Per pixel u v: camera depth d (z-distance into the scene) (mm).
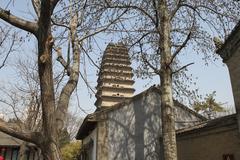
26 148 24766
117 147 16953
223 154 12578
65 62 5629
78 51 5891
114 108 17719
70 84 5168
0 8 4512
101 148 16562
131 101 18328
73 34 6090
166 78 14078
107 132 17000
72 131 34469
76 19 6395
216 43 13656
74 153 32750
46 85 4449
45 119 4340
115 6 12430
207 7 14695
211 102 24672
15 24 4559
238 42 11438
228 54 12078
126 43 15422
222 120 12672
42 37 4488
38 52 4543
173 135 13383
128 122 17766
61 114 4617
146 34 15391
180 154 15758
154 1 14953
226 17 14461
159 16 14969
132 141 17406
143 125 18016
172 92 14820
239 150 11672
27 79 22906
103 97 30109
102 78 30609
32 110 19969
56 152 4207
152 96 18969
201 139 14297
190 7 15031
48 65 4492
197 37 14945
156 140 17922
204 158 13812
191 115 19547
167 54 14305
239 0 13734
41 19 4465
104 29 7344
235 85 11680
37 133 4309
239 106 11414
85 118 17219
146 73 15625
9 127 4254
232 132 12258
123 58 29125
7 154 27359
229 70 12117
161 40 14695
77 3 6691
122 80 30422
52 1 4402
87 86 6535
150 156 17422
